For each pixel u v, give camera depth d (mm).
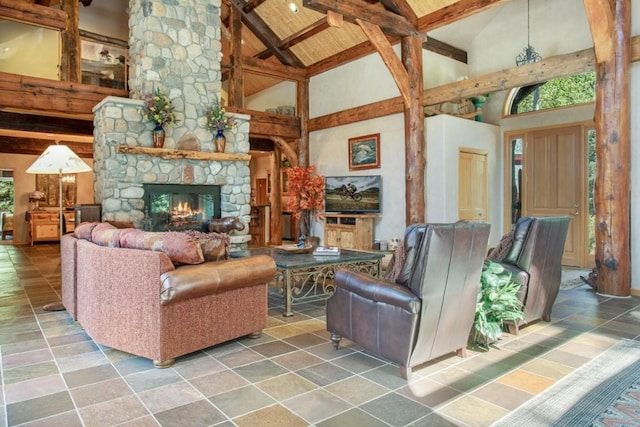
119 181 5695
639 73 4625
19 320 3713
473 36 7398
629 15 4523
